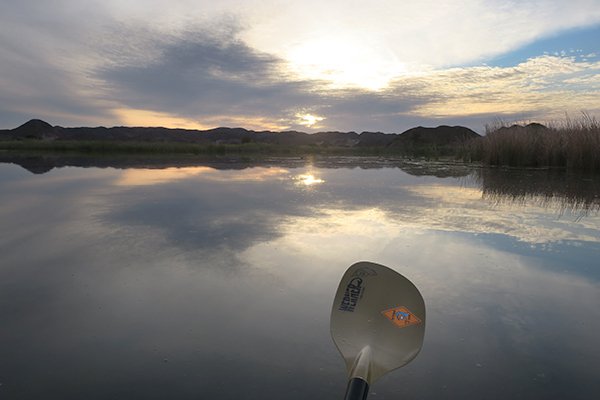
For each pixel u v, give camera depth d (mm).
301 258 2162
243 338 1317
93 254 2268
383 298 1026
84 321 1452
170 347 1267
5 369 1148
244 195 4422
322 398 1010
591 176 6543
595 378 1093
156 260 2150
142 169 8148
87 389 1055
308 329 1373
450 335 1327
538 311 1508
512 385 1060
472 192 4668
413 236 2621
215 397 1017
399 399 1003
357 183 5637
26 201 4020
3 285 1807
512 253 2242
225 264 2072
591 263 2070
